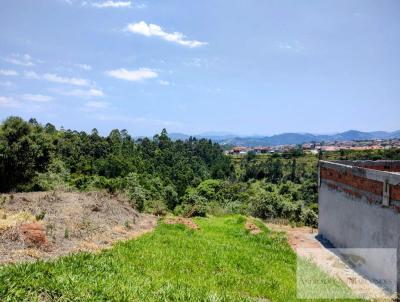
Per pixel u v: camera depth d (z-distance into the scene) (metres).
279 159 121.25
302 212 25.77
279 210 26.83
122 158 62.03
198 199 35.66
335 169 15.59
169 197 47.47
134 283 8.40
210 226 19.83
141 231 16.52
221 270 11.38
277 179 92.81
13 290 6.71
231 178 93.19
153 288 8.40
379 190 11.66
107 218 17.12
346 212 14.33
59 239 11.97
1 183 27.86
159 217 21.30
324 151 134.12
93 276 8.33
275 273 11.56
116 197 23.84
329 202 16.38
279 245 15.60
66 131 70.56
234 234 17.75
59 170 42.59
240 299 8.52
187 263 11.57
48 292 7.05
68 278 7.78
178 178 69.06
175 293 8.16
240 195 53.12
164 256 11.99
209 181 53.97
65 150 59.91
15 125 29.27
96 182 38.91
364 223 12.69
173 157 84.75
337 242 15.34
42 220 13.70
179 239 15.10
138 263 10.76
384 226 11.28
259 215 26.89
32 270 7.92
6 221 11.80
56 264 8.77
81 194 21.80
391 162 17.33
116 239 13.85
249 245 15.47
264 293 9.56
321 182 17.42
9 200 17.34
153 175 64.56
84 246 11.79
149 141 89.88
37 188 28.27
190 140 114.19
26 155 28.64
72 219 14.95
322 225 17.39
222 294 8.59
